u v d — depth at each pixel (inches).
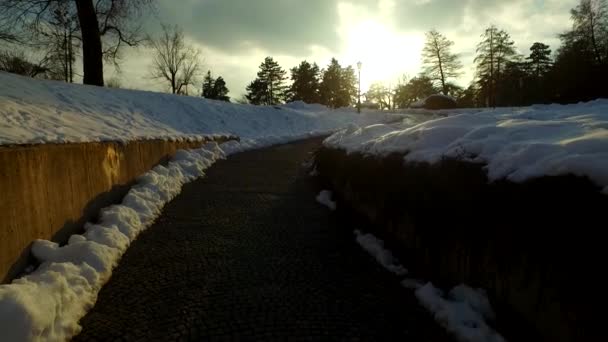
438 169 166.7
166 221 253.6
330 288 165.3
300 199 319.0
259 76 2738.7
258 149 637.3
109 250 186.1
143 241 217.3
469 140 161.8
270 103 2763.3
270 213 277.0
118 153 272.2
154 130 471.5
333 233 237.0
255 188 352.8
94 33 700.0
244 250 207.3
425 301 150.6
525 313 113.7
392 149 216.2
